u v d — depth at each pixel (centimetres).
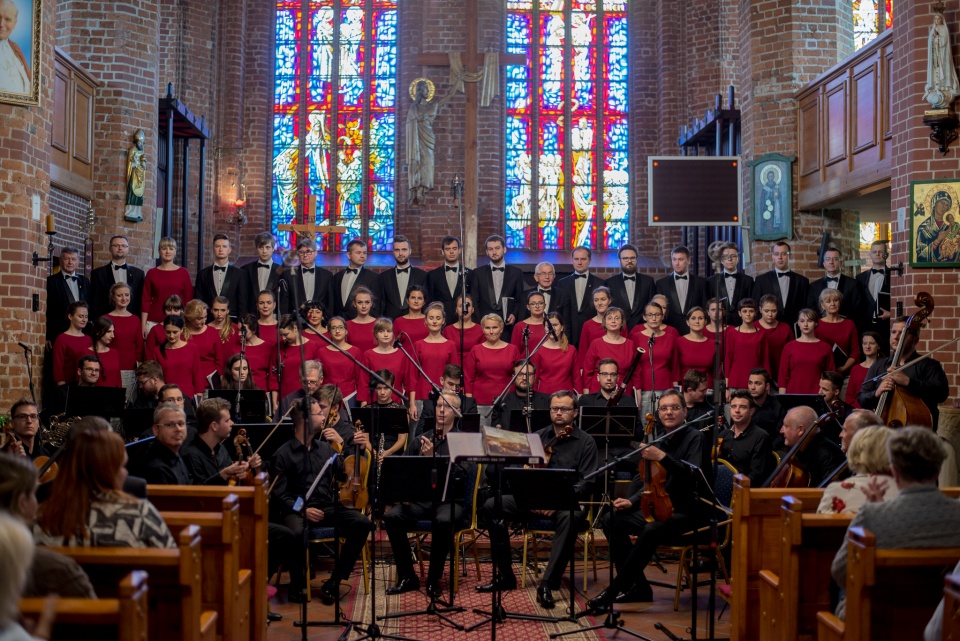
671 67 1814
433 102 1786
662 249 1816
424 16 1802
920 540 374
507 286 1110
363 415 736
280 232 1823
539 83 1848
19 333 927
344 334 966
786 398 841
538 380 982
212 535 451
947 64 895
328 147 1839
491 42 1812
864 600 366
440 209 1786
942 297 908
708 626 630
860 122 1119
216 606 450
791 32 1306
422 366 965
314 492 702
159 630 378
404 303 1117
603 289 1017
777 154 1310
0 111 927
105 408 778
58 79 1127
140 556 370
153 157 1316
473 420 751
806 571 450
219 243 1108
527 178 1841
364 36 1852
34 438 737
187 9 1727
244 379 852
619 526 691
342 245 1827
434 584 680
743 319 998
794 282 1128
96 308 1072
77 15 1277
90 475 396
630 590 698
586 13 1866
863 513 387
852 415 530
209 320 1077
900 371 796
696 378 856
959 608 300
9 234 927
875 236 1633
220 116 1797
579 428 756
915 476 385
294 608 677
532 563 823
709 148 1644
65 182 1159
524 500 627
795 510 444
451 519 658
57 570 330
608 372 830
